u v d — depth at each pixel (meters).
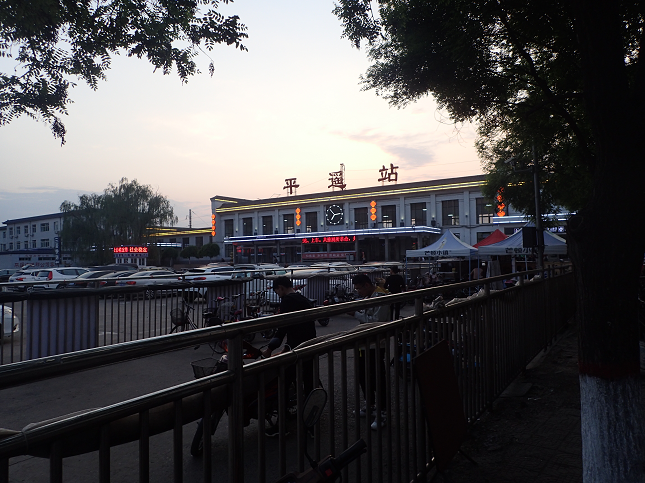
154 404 1.42
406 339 3.04
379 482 2.61
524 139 8.05
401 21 6.36
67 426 1.21
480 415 4.36
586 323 2.69
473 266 24.25
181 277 10.73
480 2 5.52
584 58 2.73
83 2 5.75
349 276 15.34
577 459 3.60
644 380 5.43
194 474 3.36
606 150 2.66
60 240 47.50
